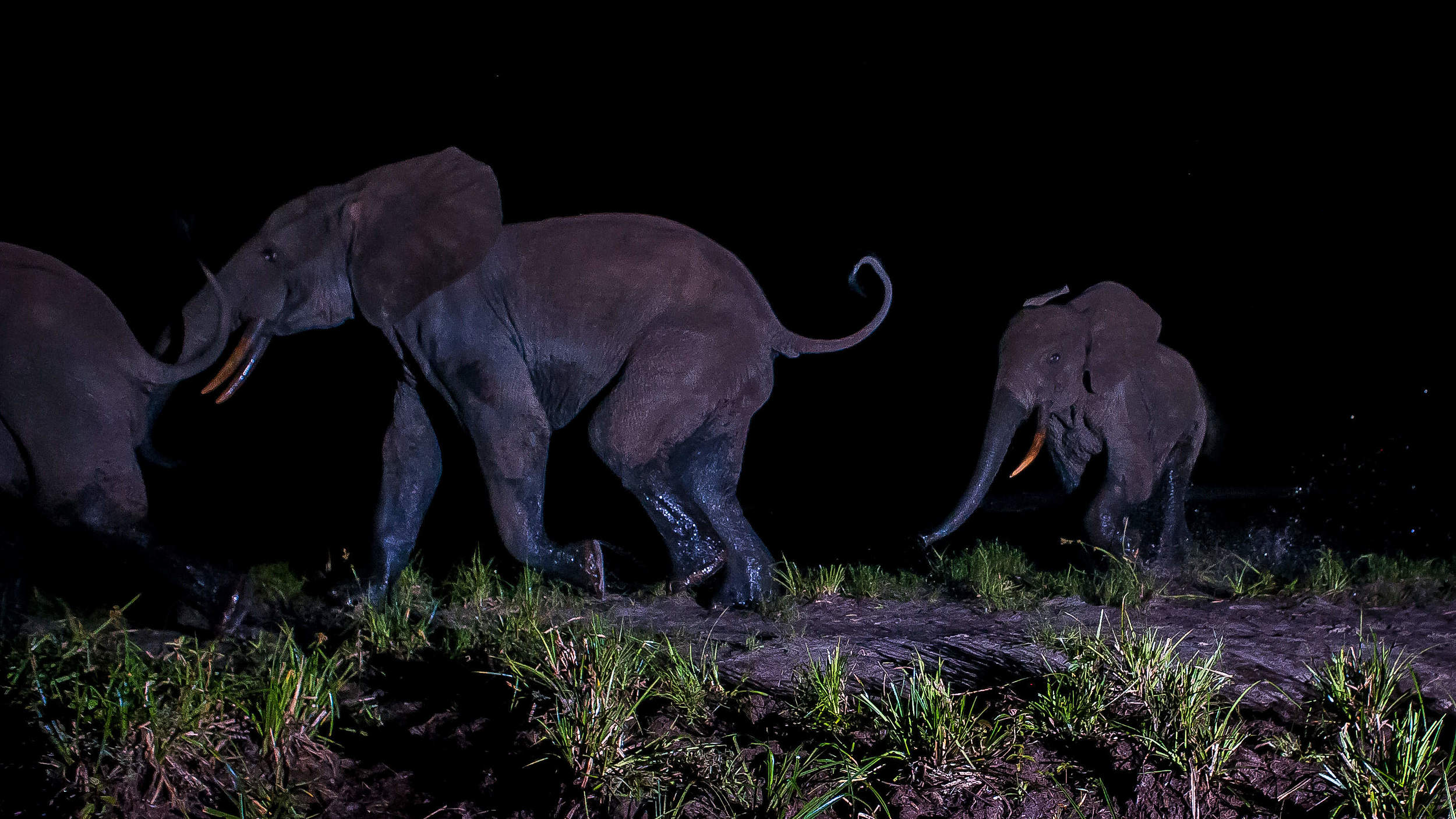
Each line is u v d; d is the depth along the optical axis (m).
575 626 5.20
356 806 3.66
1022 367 7.29
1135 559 6.87
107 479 5.18
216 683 4.11
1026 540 9.10
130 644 4.56
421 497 6.50
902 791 3.55
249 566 6.92
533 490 6.09
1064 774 3.69
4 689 4.06
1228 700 4.25
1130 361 7.25
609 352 6.11
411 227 5.96
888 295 6.41
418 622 5.44
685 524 6.10
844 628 5.55
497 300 6.07
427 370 6.09
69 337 5.14
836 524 10.50
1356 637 5.33
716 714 4.14
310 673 4.20
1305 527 9.88
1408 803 3.23
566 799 3.56
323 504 10.22
